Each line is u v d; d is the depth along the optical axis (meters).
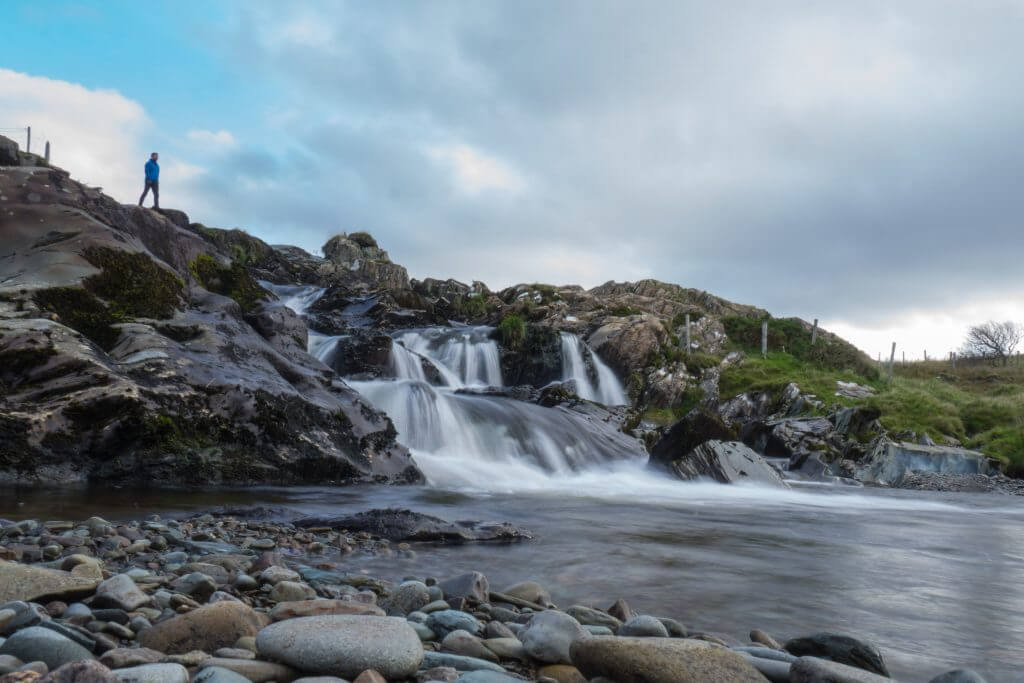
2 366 10.25
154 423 10.52
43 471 9.74
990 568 6.73
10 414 9.70
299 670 2.65
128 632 3.12
